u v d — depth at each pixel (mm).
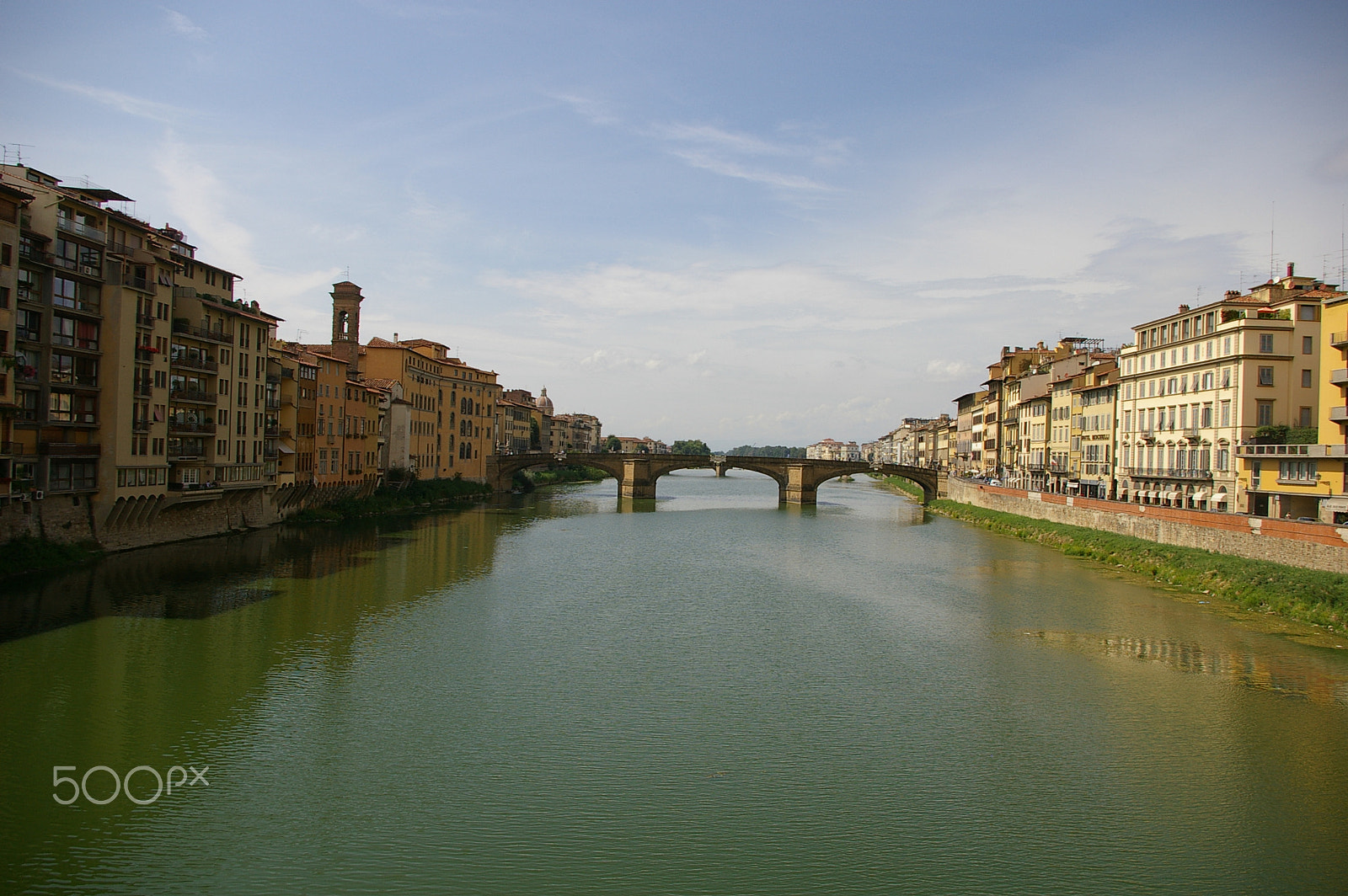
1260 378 67312
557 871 22281
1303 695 35875
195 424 66188
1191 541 63312
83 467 55656
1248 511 66062
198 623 44031
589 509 121125
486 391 147375
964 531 98250
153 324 60312
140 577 53656
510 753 29422
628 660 40281
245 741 29797
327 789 26484
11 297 46219
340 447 94062
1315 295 69062
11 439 48594
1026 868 22812
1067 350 121562
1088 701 35094
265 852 22891
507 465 147000
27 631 41062
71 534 55062
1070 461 103000
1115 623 48156
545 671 38344
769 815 25391
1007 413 132625
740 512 121875
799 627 47406
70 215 52688
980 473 147125
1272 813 25859
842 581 62125
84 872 21766
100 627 42406
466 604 51250
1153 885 22125
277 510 81500
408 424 114500
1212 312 72188
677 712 33625
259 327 75375
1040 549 81000
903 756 29672
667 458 143000
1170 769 28859
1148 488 81938
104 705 32438
